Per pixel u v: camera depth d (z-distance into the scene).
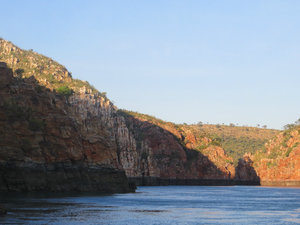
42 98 110.88
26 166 98.56
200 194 147.88
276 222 65.00
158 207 84.88
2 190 91.62
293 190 198.12
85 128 126.62
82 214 64.69
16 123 99.81
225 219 67.75
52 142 108.75
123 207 80.31
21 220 54.25
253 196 138.12
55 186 104.75
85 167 119.56
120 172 135.62
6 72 104.62
